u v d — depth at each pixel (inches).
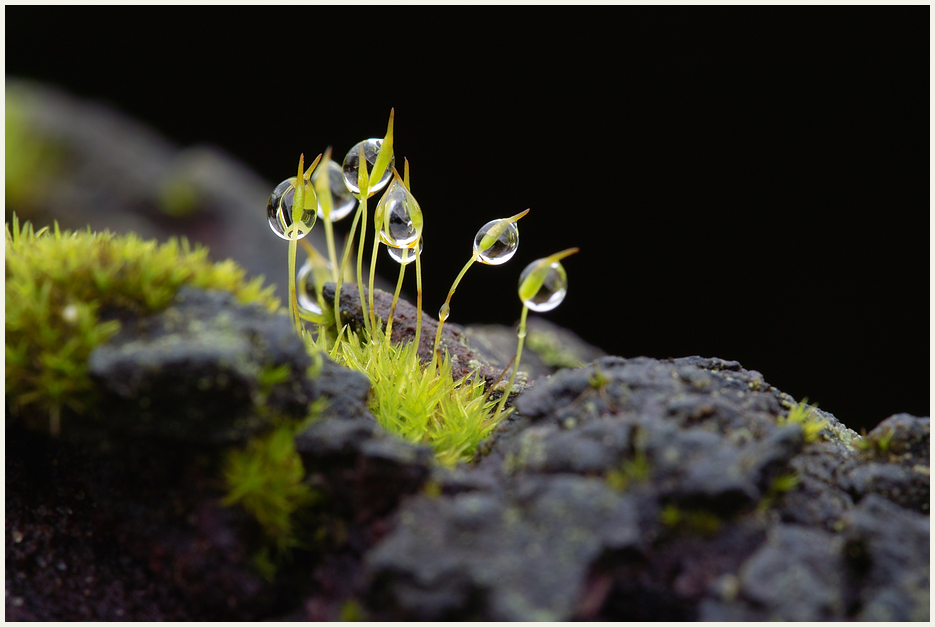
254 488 3.3
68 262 3.4
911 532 3.3
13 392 3.3
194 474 3.3
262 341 3.3
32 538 3.4
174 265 3.4
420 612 3.2
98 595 3.4
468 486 3.3
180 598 3.4
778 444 3.3
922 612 3.2
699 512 3.3
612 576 3.2
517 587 3.2
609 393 3.4
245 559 3.3
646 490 3.3
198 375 3.3
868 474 3.4
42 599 3.4
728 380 3.5
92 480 3.4
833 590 3.2
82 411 3.3
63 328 3.3
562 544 3.2
